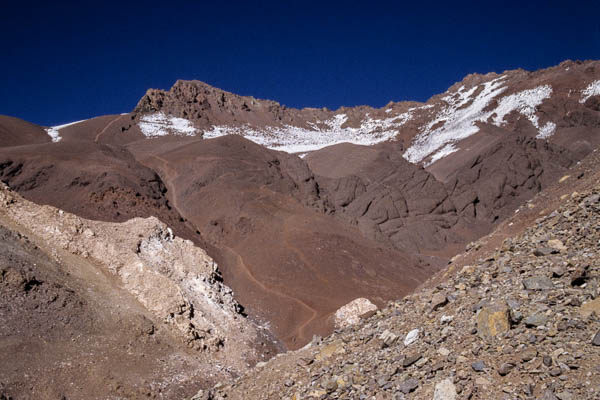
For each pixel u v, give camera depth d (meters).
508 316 6.77
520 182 88.25
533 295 7.14
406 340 8.12
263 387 9.80
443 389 6.22
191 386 20.16
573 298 6.51
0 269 18.69
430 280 15.32
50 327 18.34
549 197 14.45
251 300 41.41
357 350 9.11
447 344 7.21
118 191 53.31
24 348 16.81
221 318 29.52
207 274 33.00
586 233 8.26
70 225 25.69
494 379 5.98
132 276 24.89
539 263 8.14
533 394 5.46
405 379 6.99
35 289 19.39
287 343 32.81
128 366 19.12
